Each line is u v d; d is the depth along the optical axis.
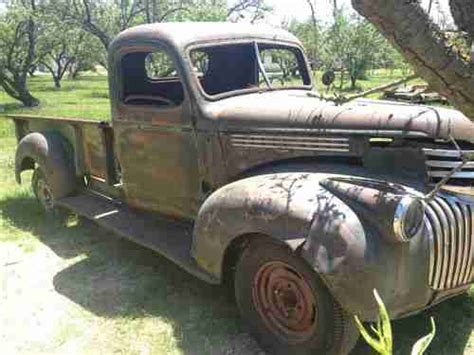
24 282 4.37
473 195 3.12
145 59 4.54
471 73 1.89
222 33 4.27
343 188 2.99
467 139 3.21
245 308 3.42
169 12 23.52
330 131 3.42
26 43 23.83
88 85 39.88
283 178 3.25
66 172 5.38
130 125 4.43
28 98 23.16
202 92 3.98
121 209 4.95
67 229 5.52
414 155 3.16
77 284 4.30
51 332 3.64
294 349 3.18
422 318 3.62
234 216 3.20
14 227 5.61
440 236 2.95
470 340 3.40
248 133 3.73
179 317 3.76
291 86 4.62
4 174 8.01
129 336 3.57
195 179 4.08
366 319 2.79
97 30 24.69
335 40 6.44
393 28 1.85
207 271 3.44
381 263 2.79
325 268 2.79
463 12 2.04
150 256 4.76
